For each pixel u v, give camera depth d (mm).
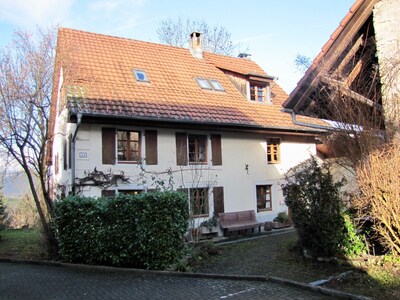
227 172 17125
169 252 10156
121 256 10469
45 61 12969
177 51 20906
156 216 10234
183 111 15766
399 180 6762
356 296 6172
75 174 13500
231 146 17453
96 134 14055
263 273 8703
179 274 9453
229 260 10758
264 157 18484
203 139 16875
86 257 11094
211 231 16109
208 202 16344
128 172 14469
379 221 7387
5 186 19594
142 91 16141
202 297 7141
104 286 8344
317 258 8883
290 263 9375
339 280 7254
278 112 19609
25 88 12508
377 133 7703
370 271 7391
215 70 20781
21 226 23969
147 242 10164
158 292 7660
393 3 8312
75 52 16312
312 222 8891
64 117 16688
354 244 8336
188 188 15812
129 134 14906
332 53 8516
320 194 8820
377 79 8523
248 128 17375
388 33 8320
